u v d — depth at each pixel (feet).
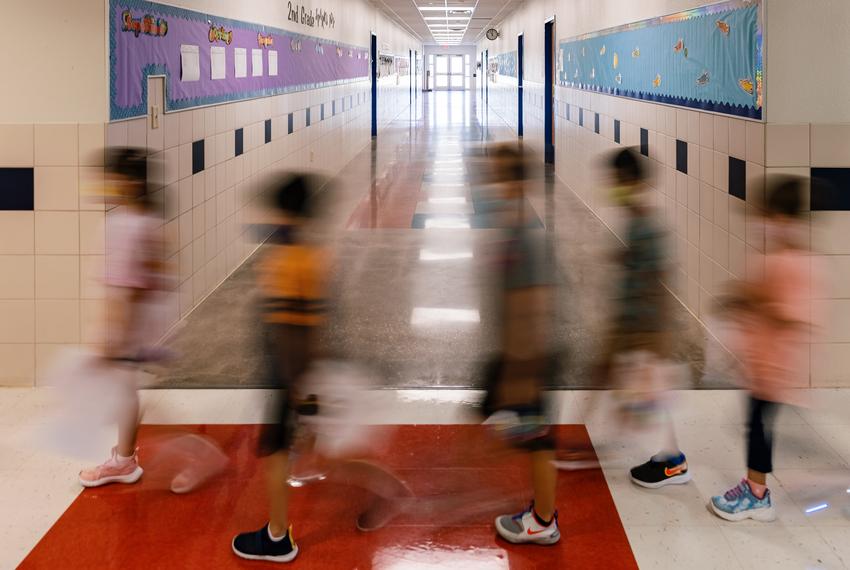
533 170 8.28
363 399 11.99
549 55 40.40
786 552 8.09
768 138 11.69
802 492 9.24
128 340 9.28
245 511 8.86
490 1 50.62
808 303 8.30
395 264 20.65
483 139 54.75
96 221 12.05
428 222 26.40
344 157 40.14
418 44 123.65
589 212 27.71
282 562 7.91
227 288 18.22
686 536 8.40
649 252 10.05
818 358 12.09
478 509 8.93
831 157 11.65
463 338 14.94
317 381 8.33
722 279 13.85
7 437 10.68
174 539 8.31
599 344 14.28
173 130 15.10
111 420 9.46
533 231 8.24
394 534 8.42
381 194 32.14
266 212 8.11
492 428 10.44
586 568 7.85
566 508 8.98
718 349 13.85
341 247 22.62
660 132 17.74
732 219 13.23
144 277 9.12
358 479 9.61
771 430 8.57
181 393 12.29
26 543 8.23
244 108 20.31
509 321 8.25
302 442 10.43
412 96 107.04
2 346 12.37
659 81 17.72
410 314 16.40
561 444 10.50
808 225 11.76
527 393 8.25
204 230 17.26
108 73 11.97
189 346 14.38
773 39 11.56
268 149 23.07
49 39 11.78
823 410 11.39
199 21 16.55
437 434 10.87
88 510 8.87
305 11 28.55
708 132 14.44
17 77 11.84
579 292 17.88
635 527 8.59
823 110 11.65
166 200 14.71
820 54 11.58
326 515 8.79
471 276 19.42
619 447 10.43
